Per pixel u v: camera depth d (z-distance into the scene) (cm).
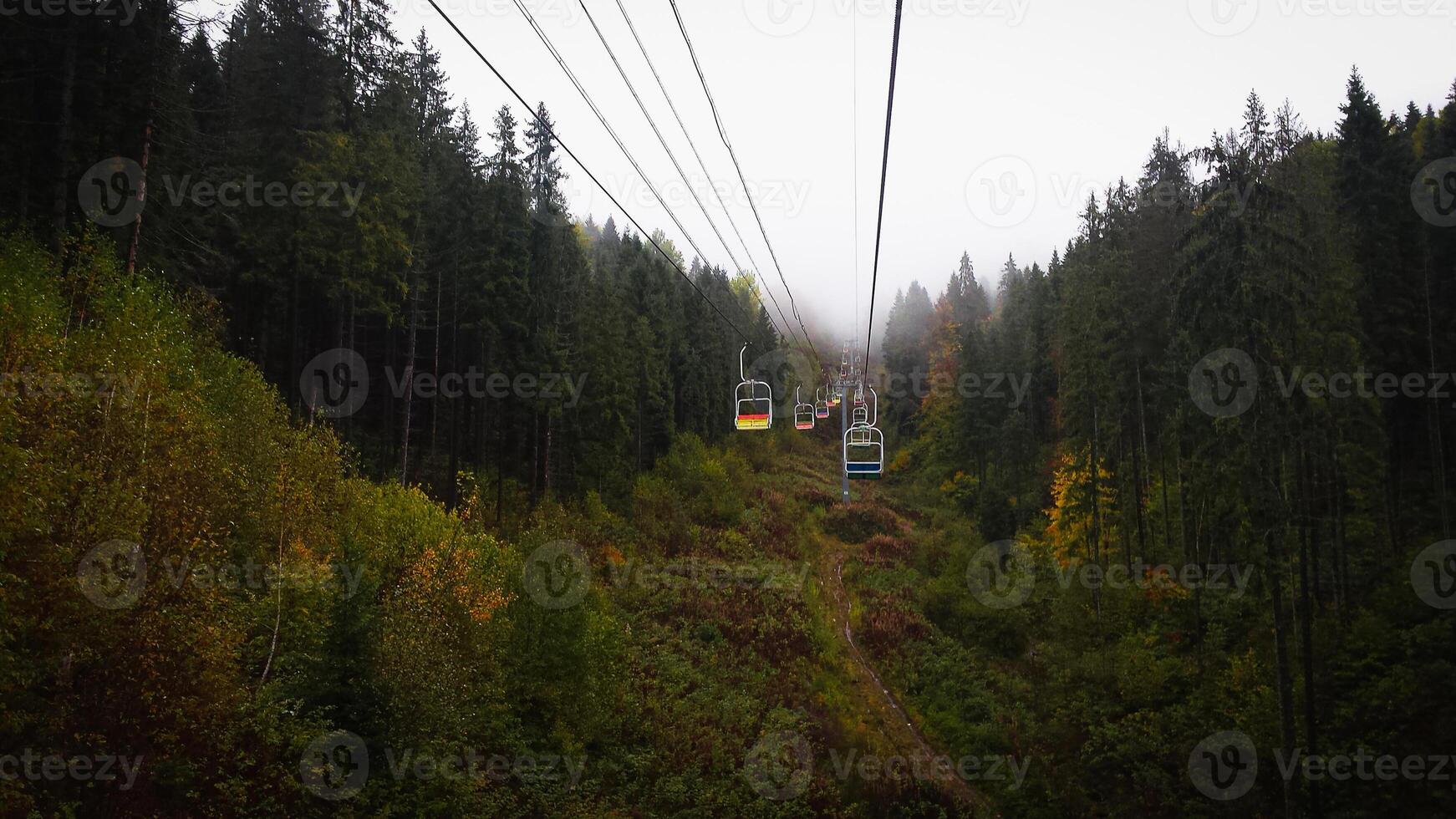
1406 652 1902
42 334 1102
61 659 1038
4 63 2155
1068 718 2502
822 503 6319
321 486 1845
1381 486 2511
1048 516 4309
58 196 2033
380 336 4103
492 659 1872
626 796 1994
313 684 1351
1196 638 2456
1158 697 2317
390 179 3136
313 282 3177
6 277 1371
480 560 2042
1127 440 3566
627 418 5216
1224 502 2167
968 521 5353
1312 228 2055
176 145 2408
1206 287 1961
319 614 1562
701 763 2233
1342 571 2220
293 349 3112
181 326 1816
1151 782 2106
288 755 1284
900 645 3662
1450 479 2703
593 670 2203
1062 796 2334
